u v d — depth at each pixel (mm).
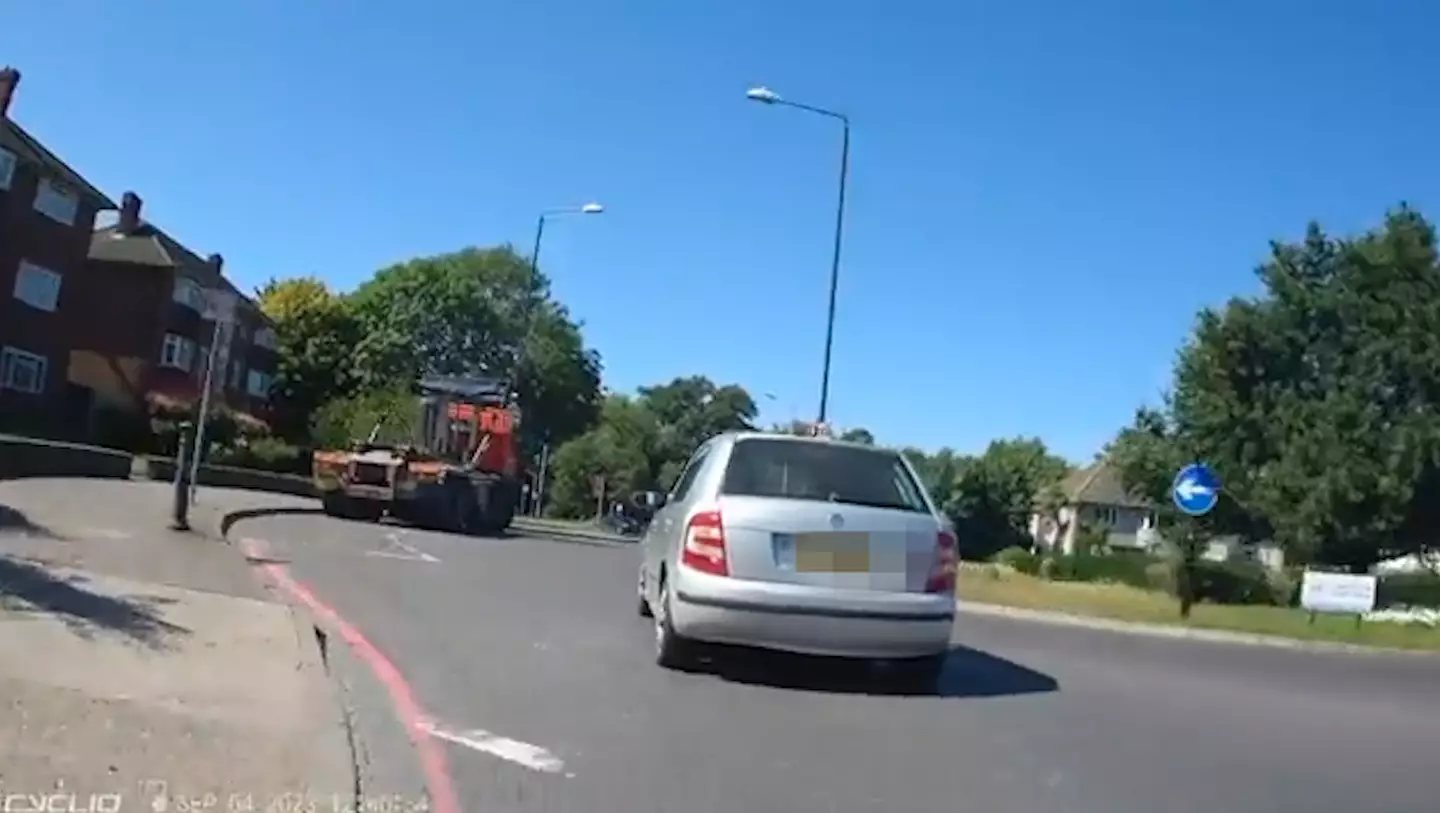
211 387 18188
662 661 9344
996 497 83500
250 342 65812
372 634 9930
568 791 5977
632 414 107062
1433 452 45656
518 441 30484
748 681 9102
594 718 7531
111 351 52844
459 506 26422
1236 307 51594
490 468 29250
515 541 24719
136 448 47000
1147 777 7074
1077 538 91938
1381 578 39969
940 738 7699
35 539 12086
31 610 8414
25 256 42938
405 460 25812
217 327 17922
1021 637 15945
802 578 8719
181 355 55562
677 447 106688
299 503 26594
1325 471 46469
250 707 6723
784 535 8781
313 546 16734
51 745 5578
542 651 9727
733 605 8641
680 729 7406
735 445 9461
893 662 9453
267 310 71188
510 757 6527
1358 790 7148
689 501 9523
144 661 7445
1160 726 8719
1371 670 16391
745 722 7727
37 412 43906
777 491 9148
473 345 84562
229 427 46125
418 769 6195
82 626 8125
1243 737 8586
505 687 8266
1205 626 23219
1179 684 11391
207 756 5738
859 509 8914
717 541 8789
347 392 71875
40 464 22797
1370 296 50438
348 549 16969
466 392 29828
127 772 5359
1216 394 51406
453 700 7777
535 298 78500
